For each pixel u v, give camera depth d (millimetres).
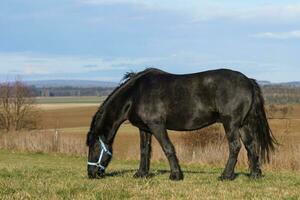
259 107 11812
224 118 11578
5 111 59781
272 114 32938
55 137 33031
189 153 25328
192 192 10312
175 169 12070
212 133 29125
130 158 27516
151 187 10953
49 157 28859
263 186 11234
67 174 13680
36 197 9672
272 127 28828
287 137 25312
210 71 11883
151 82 12055
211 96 11625
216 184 11406
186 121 11852
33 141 32719
